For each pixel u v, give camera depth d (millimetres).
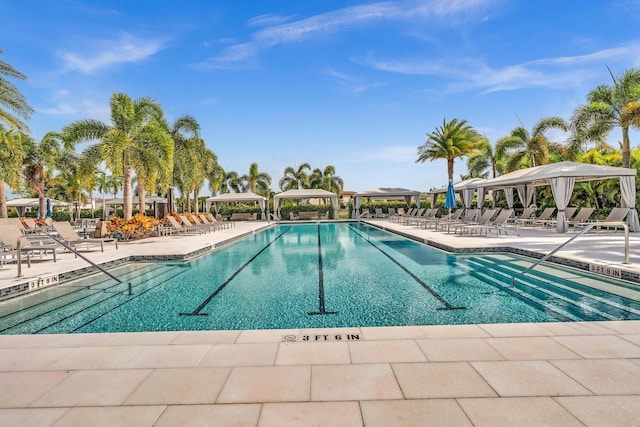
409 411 2029
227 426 1921
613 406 2039
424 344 2982
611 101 14500
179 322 4305
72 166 24297
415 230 15055
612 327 3314
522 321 4090
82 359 2801
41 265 7105
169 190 18828
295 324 4164
